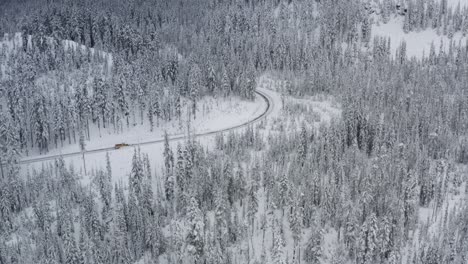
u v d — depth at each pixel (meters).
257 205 112.31
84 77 170.88
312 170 125.12
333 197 113.94
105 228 112.25
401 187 124.44
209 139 149.25
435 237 108.38
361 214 111.25
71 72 185.75
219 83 185.75
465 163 144.12
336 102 182.50
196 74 175.00
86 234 104.44
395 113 161.75
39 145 146.88
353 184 121.31
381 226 103.31
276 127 156.50
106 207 115.25
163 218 114.81
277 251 97.31
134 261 106.25
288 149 139.50
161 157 139.38
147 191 114.69
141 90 161.88
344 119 150.75
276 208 113.94
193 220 101.81
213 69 181.50
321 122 160.88
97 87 156.12
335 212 113.81
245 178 124.38
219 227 107.94
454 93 184.38
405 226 113.62
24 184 124.38
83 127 154.38
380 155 133.38
